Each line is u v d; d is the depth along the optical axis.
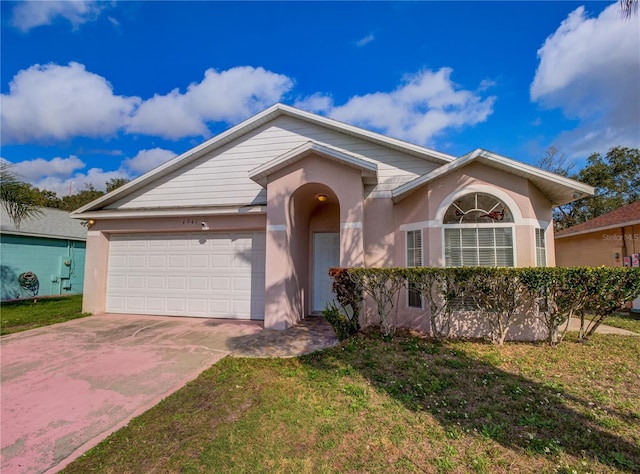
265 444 3.27
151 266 10.62
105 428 3.74
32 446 3.40
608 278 6.27
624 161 25.28
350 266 8.02
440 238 7.64
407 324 8.12
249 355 6.20
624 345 6.54
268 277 8.40
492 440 3.27
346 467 2.92
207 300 10.11
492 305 6.86
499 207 7.48
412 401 4.12
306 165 8.46
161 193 11.03
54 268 17.64
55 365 5.80
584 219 26.09
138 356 6.25
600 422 3.59
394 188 9.07
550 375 4.94
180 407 4.14
